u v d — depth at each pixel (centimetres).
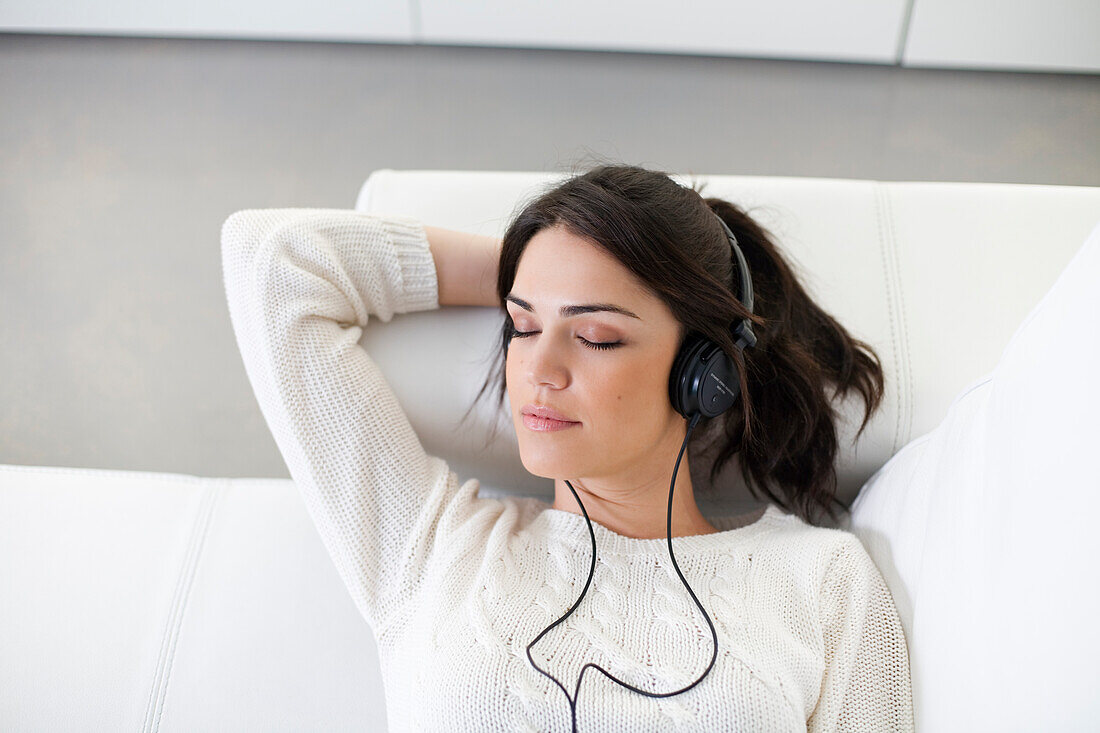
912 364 119
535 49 287
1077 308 77
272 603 108
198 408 201
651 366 97
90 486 115
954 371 118
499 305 118
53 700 99
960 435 94
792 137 260
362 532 104
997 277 122
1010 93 277
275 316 107
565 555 103
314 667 104
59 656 102
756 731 88
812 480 118
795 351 114
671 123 264
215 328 214
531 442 97
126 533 112
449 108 266
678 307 96
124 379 204
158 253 225
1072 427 74
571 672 91
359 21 278
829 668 97
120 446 194
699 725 88
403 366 118
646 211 96
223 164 245
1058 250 122
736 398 112
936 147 258
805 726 92
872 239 124
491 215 126
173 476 119
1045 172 251
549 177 128
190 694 102
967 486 89
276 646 105
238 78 272
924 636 93
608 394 95
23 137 249
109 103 261
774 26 276
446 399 117
